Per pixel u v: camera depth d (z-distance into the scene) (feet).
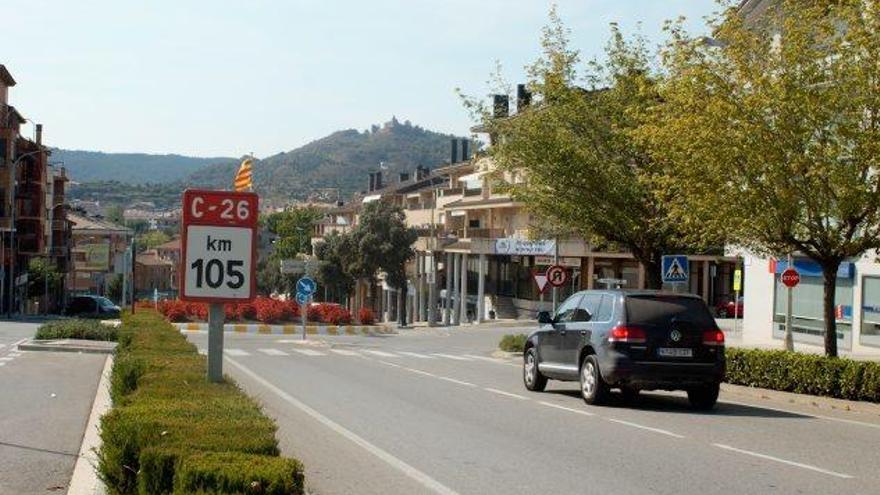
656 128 72.23
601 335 60.85
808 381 69.26
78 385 64.08
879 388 64.54
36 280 318.24
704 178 70.08
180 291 37.76
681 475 35.78
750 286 138.51
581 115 97.81
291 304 177.78
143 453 22.66
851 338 119.65
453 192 324.80
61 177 363.76
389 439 44.16
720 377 60.03
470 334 198.18
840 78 66.39
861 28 64.80
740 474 36.22
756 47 70.13
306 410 55.16
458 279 300.61
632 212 96.32
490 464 37.68
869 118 66.54
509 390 70.18
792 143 66.74
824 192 67.41
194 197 37.70
